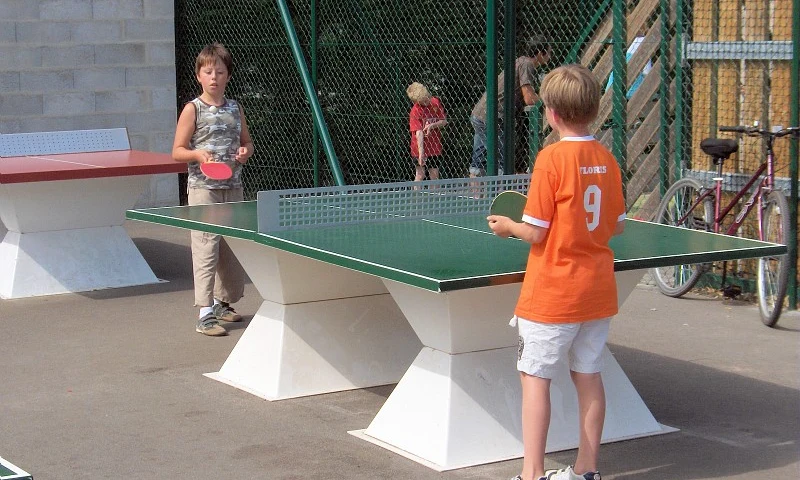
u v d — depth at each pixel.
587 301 3.88
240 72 11.09
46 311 7.36
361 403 5.39
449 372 4.57
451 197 5.77
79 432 4.97
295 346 5.53
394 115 9.56
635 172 8.77
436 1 9.14
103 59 11.24
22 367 6.05
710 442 4.80
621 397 4.91
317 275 5.48
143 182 8.16
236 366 5.75
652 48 8.52
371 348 5.71
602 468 4.50
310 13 9.98
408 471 4.45
